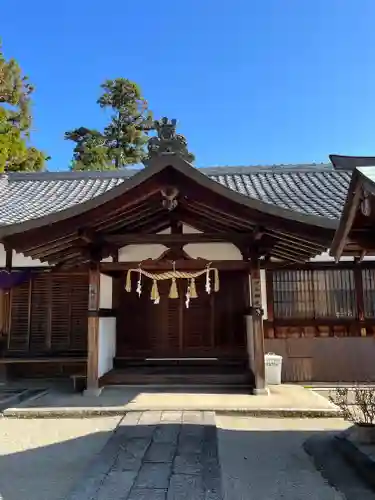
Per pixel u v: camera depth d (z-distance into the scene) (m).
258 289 6.80
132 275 8.34
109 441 4.53
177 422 5.21
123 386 7.17
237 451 4.32
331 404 5.98
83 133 34.66
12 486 3.53
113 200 5.89
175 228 7.95
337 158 11.64
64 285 8.77
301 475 3.70
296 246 6.88
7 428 5.25
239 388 7.04
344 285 8.46
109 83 34.62
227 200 5.92
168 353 8.11
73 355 8.55
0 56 21.92
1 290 8.76
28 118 24.48
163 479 3.51
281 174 11.44
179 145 6.21
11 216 8.74
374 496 3.23
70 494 3.25
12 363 8.49
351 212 3.69
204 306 8.27
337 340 8.32
